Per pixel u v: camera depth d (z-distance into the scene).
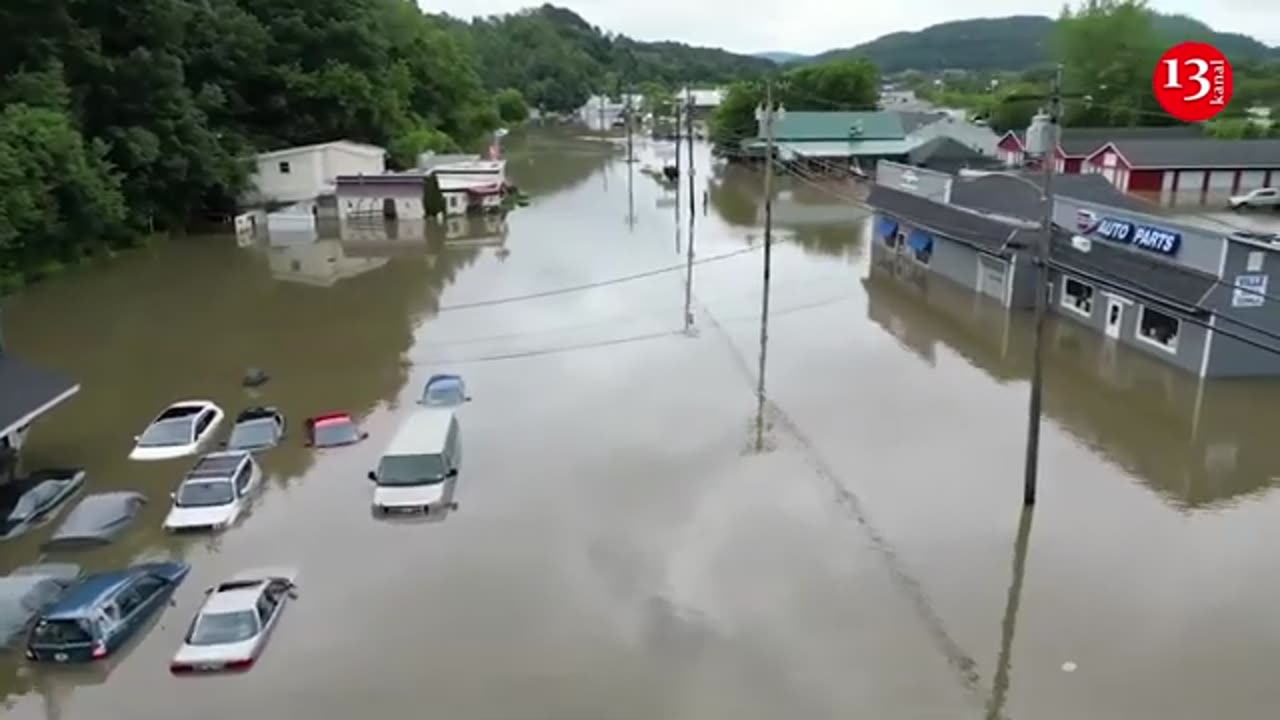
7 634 16.61
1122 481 22.62
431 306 40.41
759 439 25.44
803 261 49.56
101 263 49.84
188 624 17.42
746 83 101.38
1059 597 17.61
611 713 14.66
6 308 40.81
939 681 15.27
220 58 65.06
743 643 16.38
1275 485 22.45
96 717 14.92
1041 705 14.66
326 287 44.34
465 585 18.41
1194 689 14.97
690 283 44.16
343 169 66.12
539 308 39.84
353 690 15.34
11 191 42.03
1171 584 18.00
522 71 192.50
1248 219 58.62
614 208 69.00
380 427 26.88
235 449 24.95
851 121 90.06
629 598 17.84
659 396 28.95
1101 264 33.41
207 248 54.16
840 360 32.50
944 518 20.77
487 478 23.12
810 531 20.28
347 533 20.59
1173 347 30.73
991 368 31.45
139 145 52.62
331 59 71.00
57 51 50.91
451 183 66.88
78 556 19.84
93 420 27.78
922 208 46.00
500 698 15.06
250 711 14.92
